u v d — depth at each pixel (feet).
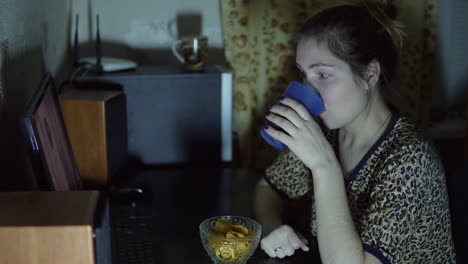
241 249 3.39
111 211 4.53
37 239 2.22
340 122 3.62
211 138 6.07
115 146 5.36
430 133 8.13
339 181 3.57
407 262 3.76
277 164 4.75
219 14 7.39
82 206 2.44
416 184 3.49
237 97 7.41
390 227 3.44
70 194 2.59
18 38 4.03
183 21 7.36
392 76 3.78
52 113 3.88
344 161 4.04
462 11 8.15
